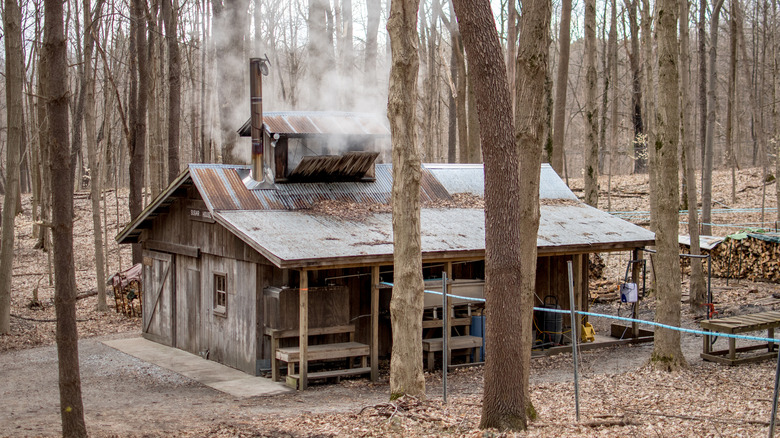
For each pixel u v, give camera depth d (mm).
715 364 12969
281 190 15047
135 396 12016
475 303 15383
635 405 9664
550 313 16297
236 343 14336
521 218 8344
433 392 12016
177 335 16562
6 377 13250
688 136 17766
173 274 16703
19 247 29016
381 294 15133
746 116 47000
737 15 34094
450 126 34469
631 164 42219
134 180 21562
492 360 7770
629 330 17109
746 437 7641
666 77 12039
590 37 21641
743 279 22484
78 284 23844
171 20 24234
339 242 13180
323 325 13602
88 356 15547
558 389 11328
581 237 16062
